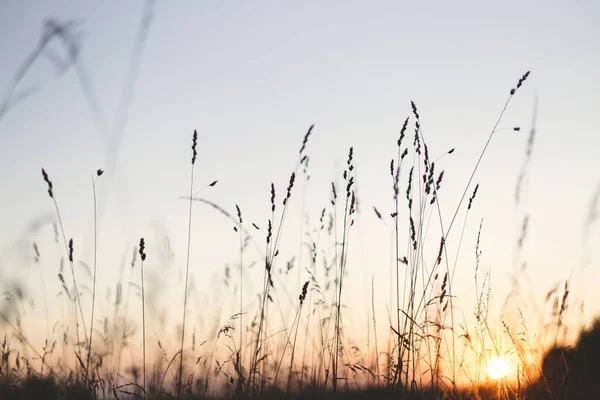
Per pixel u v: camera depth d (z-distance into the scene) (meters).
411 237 4.10
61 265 4.22
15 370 3.74
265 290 4.41
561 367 3.71
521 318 4.00
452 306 4.19
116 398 3.62
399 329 4.01
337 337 4.04
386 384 3.77
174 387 3.76
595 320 4.00
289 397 3.96
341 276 4.44
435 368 3.78
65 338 4.06
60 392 3.62
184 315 4.08
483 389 3.76
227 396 3.84
